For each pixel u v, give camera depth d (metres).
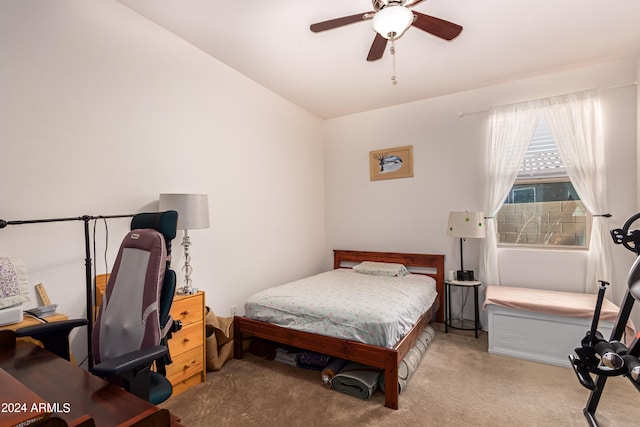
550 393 2.11
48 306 1.63
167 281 1.34
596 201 2.87
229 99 3.00
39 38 1.76
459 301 3.59
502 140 3.29
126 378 1.00
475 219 3.20
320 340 2.22
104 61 2.05
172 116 2.48
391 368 1.95
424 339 2.85
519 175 3.30
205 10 2.18
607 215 2.82
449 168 3.66
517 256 3.26
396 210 4.00
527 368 2.47
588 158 2.91
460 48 2.65
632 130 2.79
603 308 2.41
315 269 4.35
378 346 2.04
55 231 1.82
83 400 0.84
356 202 4.30
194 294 2.22
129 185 2.19
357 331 2.12
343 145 4.41
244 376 2.34
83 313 1.93
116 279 1.36
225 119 2.96
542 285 3.14
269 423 1.80
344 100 3.84
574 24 2.31
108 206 2.07
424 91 3.57
